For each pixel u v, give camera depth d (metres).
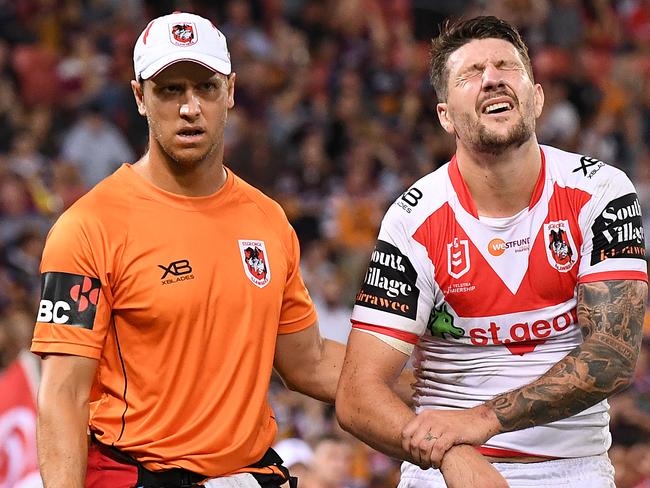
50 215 31.52
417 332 11.81
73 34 41.03
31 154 34.53
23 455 18.61
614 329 11.17
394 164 37.84
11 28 40.34
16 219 30.84
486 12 47.66
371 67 43.22
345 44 44.34
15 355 25.33
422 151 39.88
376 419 11.45
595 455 11.82
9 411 18.75
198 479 11.32
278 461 12.05
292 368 12.73
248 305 11.55
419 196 11.80
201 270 11.41
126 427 11.34
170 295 11.27
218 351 11.41
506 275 11.48
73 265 11.21
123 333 11.34
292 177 36.31
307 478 19.95
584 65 46.53
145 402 11.31
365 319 11.86
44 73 38.56
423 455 11.04
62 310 11.15
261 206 12.15
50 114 37.00
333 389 12.67
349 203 34.59
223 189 11.90
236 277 11.54
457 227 11.58
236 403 11.45
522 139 11.27
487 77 11.26
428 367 12.09
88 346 11.15
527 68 11.53
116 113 37.62
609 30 49.22
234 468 11.50
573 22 47.59
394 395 11.55
